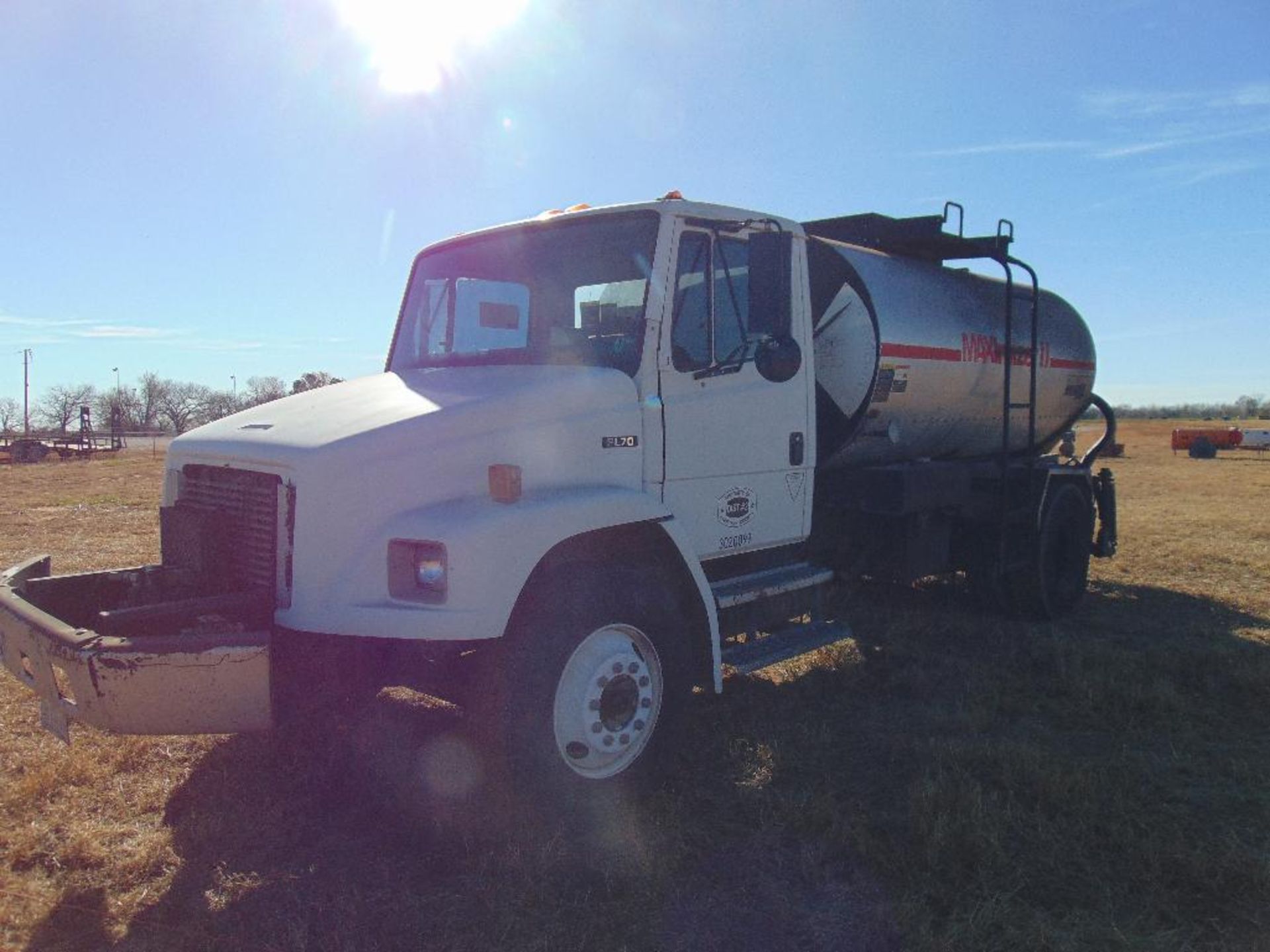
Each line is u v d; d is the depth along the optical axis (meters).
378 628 3.43
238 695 3.26
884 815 3.89
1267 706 5.34
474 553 3.44
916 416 6.58
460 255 5.12
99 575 4.04
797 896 3.27
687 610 4.41
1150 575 9.80
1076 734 4.94
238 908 3.16
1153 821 3.81
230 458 3.87
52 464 34.84
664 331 4.40
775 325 4.44
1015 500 7.49
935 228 6.75
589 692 3.82
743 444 4.84
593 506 3.89
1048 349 8.04
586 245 4.63
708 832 3.74
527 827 3.66
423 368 5.00
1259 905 3.20
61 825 3.72
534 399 3.98
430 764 4.26
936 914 3.16
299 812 3.88
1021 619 7.66
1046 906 3.21
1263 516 15.25
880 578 6.81
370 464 3.59
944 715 5.09
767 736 4.80
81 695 3.20
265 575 3.69
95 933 3.01
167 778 4.21
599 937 3.02
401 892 3.27
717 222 4.62
